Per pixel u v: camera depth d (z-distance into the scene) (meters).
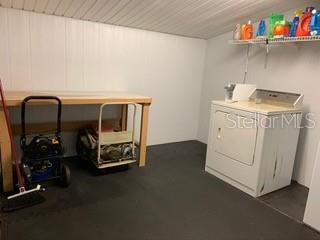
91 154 2.81
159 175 2.87
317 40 2.53
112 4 2.65
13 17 2.64
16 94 2.49
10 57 2.70
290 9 2.88
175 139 4.20
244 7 2.80
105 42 3.21
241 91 2.97
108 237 1.78
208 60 4.09
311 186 2.02
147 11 2.86
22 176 2.30
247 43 3.28
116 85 3.42
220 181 2.82
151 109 3.82
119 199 2.29
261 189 2.53
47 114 2.99
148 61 3.60
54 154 2.38
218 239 1.85
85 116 3.25
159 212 2.14
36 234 1.76
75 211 2.06
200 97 4.29
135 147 3.33
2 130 2.18
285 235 1.95
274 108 2.54
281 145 2.58
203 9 2.85
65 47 2.97
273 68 3.13
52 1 2.50
